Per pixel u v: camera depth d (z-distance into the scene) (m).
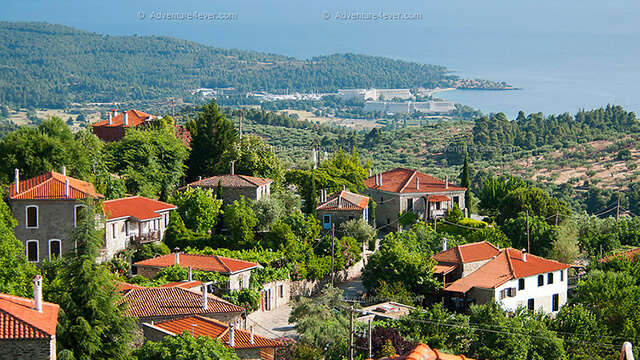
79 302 39.03
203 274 61.88
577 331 55.78
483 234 91.00
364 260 85.00
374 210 97.25
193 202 78.38
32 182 66.19
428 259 72.56
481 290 68.69
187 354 38.97
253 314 63.84
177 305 51.34
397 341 50.50
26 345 30.59
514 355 50.81
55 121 81.50
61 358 36.44
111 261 65.06
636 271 74.81
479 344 53.41
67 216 63.62
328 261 75.62
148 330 48.31
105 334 39.28
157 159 89.44
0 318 31.20
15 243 51.53
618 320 61.59
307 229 81.12
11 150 75.31
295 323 62.28
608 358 54.03
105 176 79.25
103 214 64.88
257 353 46.66
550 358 51.62
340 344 50.47
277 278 68.12
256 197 85.19
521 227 95.06
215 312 51.25
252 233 76.38
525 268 72.38
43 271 52.09
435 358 23.22
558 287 74.50
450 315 56.16
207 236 75.56
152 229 72.38
